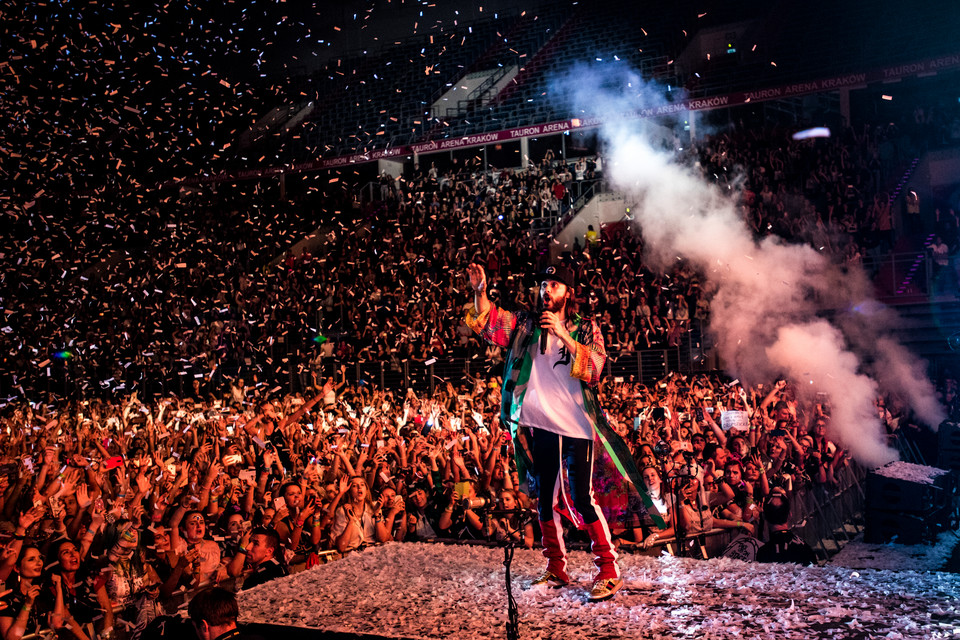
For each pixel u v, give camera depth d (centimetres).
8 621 652
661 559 532
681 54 3559
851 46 3081
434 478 1091
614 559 453
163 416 1614
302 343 2670
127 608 744
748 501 1024
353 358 2559
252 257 3197
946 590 439
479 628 405
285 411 1662
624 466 472
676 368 2150
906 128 2708
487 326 480
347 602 455
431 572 519
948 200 2545
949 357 1972
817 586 454
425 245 2908
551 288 475
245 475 997
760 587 456
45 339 2650
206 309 2814
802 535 1127
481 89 3766
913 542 1223
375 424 1340
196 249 3155
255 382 2452
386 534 951
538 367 474
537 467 474
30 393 2531
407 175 3409
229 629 399
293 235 3347
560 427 465
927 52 2859
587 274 2480
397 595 465
